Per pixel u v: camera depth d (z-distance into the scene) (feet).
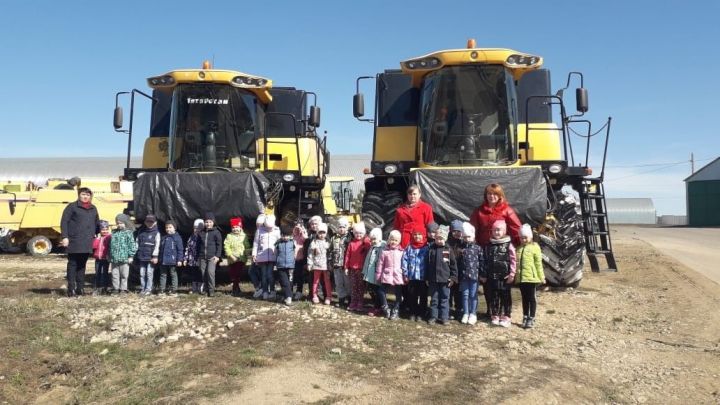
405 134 38.60
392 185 37.40
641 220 228.43
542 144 37.81
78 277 34.09
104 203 69.41
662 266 50.57
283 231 31.01
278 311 28.91
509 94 34.78
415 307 28.60
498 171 32.40
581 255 35.35
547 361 22.71
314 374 21.02
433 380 20.48
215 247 33.27
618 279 42.47
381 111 39.06
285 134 43.32
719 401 19.51
